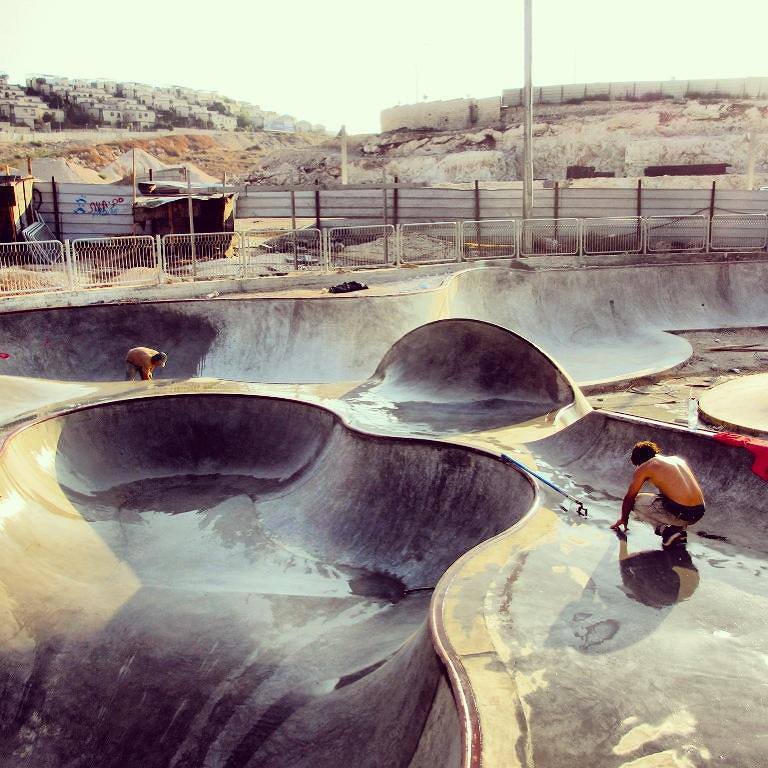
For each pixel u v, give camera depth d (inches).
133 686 244.5
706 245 962.7
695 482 246.4
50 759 224.2
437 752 165.5
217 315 620.4
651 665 183.8
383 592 305.1
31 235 835.4
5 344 567.8
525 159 887.7
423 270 827.4
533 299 791.7
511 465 322.3
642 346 745.6
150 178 1015.0
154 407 430.3
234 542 343.9
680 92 1702.8
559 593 218.8
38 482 349.1
